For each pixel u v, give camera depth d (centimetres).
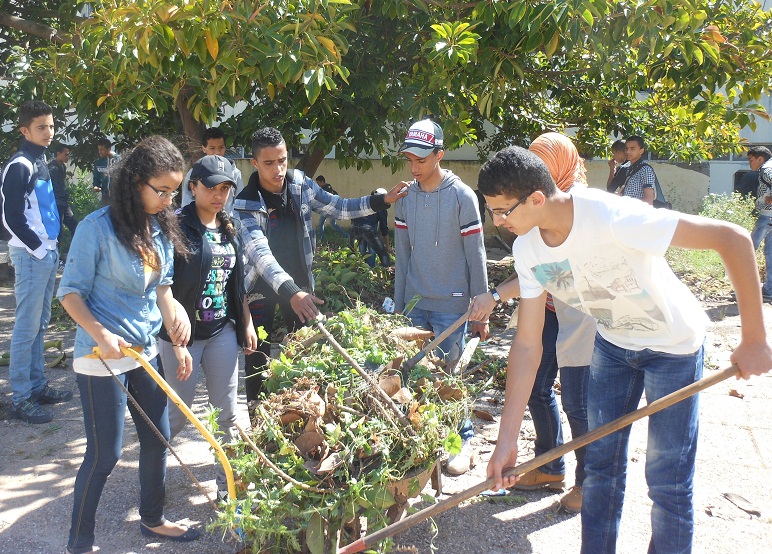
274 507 278
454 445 298
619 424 257
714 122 831
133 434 470
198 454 443
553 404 380
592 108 998
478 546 340
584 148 1119
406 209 426
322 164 1669
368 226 1074
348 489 288
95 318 298
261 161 421
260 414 305
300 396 312
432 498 311
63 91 675
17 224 472
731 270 240
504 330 741
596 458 297
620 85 863
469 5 637
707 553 331
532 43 594
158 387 329
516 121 1080
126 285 306
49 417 493
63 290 295
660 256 251
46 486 399
